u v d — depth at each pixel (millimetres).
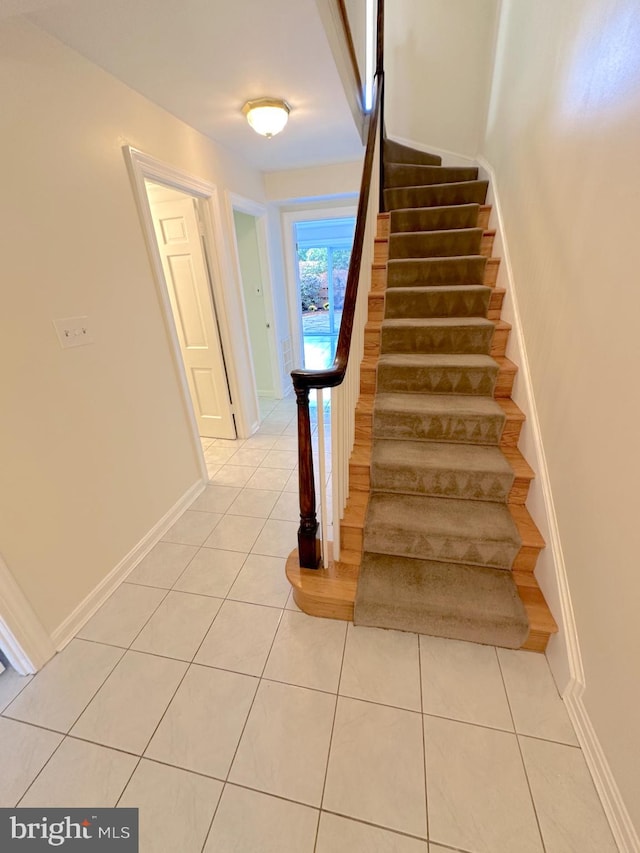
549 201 1574
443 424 1820
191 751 1140
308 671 1350
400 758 1100
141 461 1951
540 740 1126
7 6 1046
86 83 1511
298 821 986
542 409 1549
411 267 2387
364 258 1806
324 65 1686
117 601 1681
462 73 3127
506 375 1931
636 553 886
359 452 1828
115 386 1752
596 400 1107
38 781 1086
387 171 2947
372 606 1424
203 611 1616
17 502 1304
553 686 1268
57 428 1453
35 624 1371
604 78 1138
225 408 3238
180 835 973
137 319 1885
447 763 1084
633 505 902
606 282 1080
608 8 1129
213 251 2693
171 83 1747
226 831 975
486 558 1530
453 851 923
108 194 1658
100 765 1115
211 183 2523
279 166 3215
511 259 2129
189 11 1294
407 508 1648
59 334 1444
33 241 1326
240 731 1184
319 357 7184
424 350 2164
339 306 8391
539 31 1815
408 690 1274
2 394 1243
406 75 3277
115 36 1386
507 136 2350
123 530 1823
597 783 1012
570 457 1271
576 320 1273
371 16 3141
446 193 2762
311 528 1519
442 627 1401
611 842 926
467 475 1643
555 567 1330
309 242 7125
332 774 1072
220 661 1399
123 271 1774
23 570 1330
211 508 2359
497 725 1168
